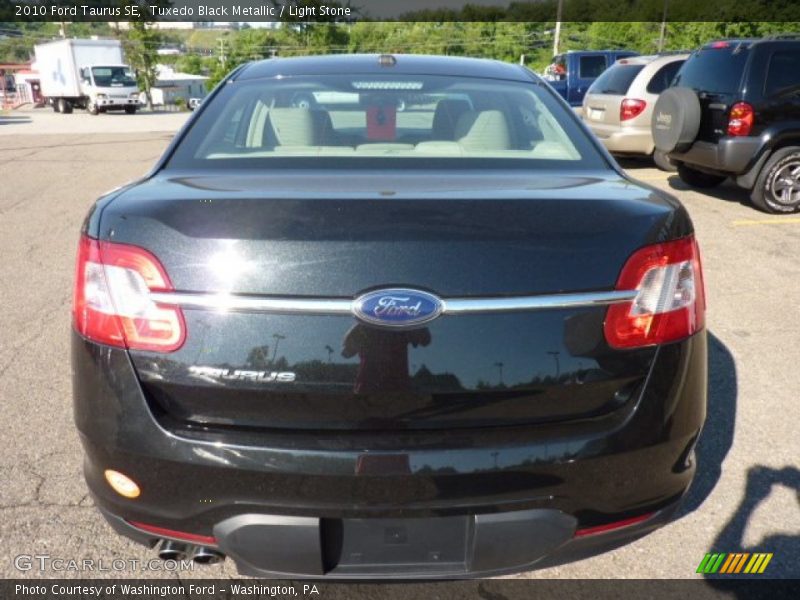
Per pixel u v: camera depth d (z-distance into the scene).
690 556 2.34
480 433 1.71
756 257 5.83
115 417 1.73
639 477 1.81
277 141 2.42
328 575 1.80
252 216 1.67
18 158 12.69
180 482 1.72
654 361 1.78
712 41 7.96
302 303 1.62
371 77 2.79
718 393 3.46
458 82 2.79
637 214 1.78
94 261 1.75
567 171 2.20
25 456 2.89
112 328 1.72
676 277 1.80
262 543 1.75
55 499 2.61
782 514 2.54
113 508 1.87
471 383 1.66
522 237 1.67
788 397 3.43
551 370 1.68
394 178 2.01
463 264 1.64
